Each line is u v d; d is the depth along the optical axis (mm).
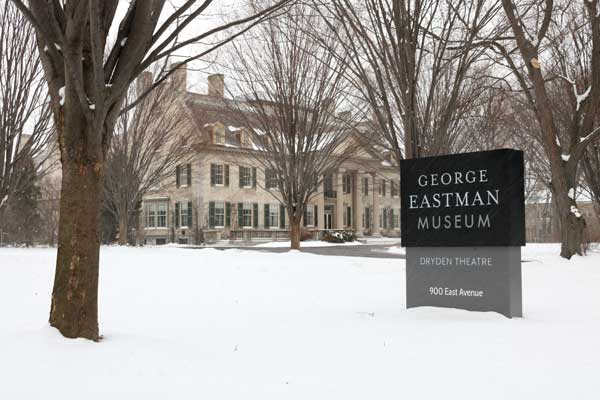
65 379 4547
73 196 5715
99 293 10695
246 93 24844
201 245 41719
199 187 46688
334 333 7008
